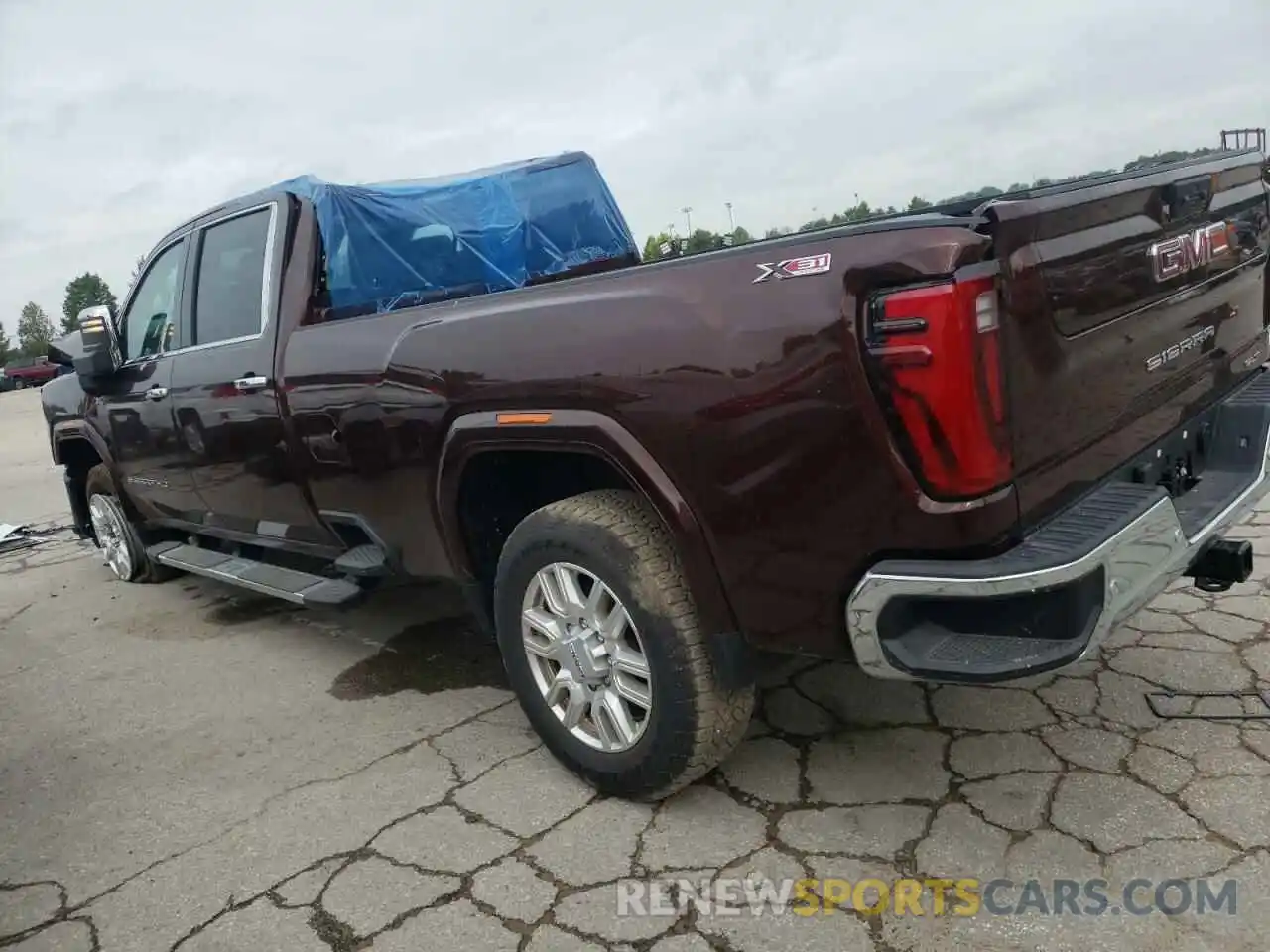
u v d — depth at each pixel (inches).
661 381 97.0
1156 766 110.3
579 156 205.9
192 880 109.1
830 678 141.6
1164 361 109.1
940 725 125.3
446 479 122.5
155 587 241.9
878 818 106.7
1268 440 119.0
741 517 95.0
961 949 86.0
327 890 104.4
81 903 107.2
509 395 111.7
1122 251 99.9
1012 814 104.6
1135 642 141.3
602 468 117.7
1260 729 115.3
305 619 200.2
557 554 111.9
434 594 207.6
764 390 89.8
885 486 85.5
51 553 297.6
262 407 156.9
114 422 209.8
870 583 87.6
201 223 180.2
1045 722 122.7
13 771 142.7
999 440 83.2
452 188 180.9
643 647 105.2
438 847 110.3
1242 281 129.9
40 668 188.1
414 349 124.7
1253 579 158.6
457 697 152.5
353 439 138.1
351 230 160.2
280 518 167.3
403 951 93.4
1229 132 141.6
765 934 90.5
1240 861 93.2
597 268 202.5
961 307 80.3
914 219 84.2
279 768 134.2
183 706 160.4
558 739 119.3
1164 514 92.7
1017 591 82.0
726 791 115.0
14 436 709.9
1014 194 98.3
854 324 84.0
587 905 97.2
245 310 165.9
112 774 137.8
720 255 94.4
